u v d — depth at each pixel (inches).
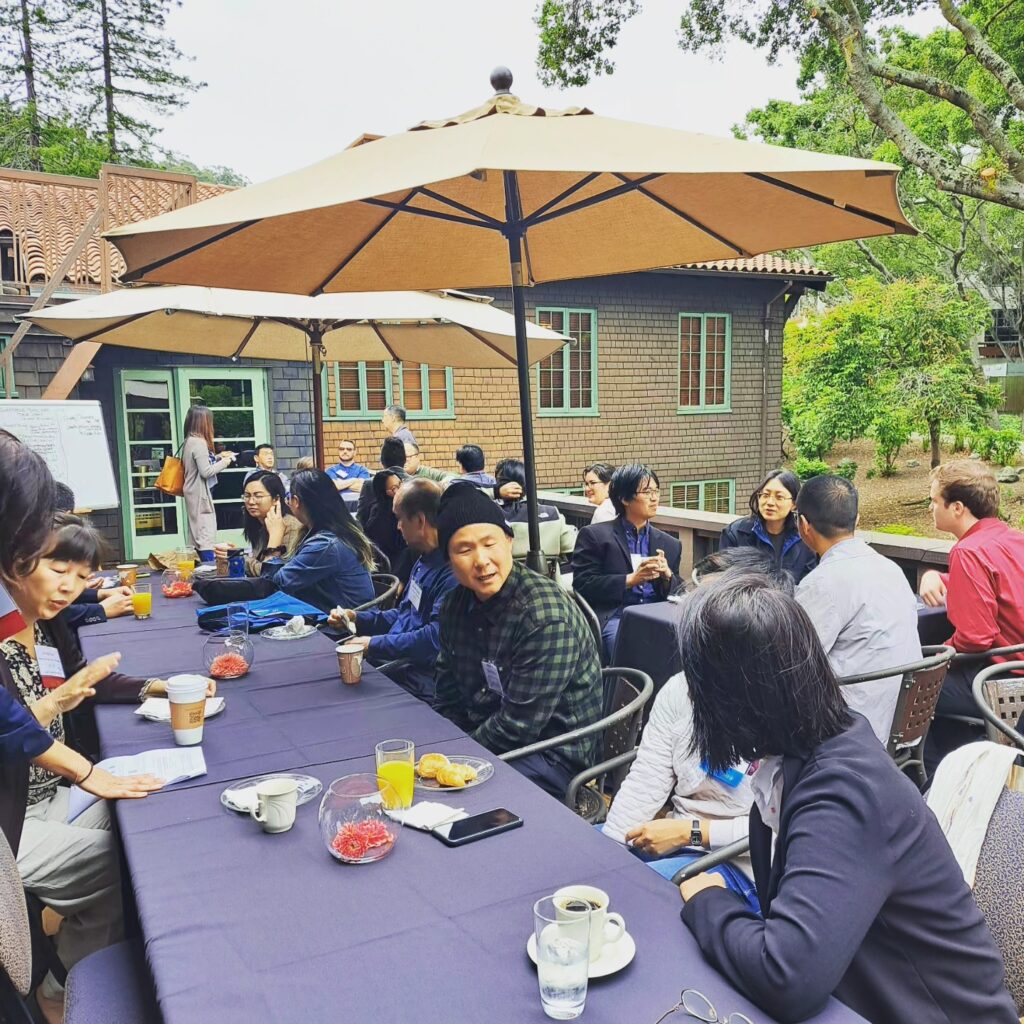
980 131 360.8
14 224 316.2
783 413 786.8
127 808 72.7
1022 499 694.5
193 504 290.7
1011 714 109.0
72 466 233.5
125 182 319.6
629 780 83.7
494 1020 43.2
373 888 57.7
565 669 94.3
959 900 48.0
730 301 588.7
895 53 609.9
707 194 114.3
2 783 72.9
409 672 132.0
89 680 91.6
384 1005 44.5
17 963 53.1
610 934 49.9
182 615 157.9
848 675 106.7
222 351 236.7
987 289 1069.8
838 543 112.9
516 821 67.6
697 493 596.4
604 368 546.9
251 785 76.5
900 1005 47.5
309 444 395.9
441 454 498.0
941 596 151.0
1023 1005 54.9
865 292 711.7
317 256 135.8
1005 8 439.2
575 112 102.9
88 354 311.9
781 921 44.9
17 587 92.1
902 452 958.4
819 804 47.4
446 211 129.6
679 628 53.6
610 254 144.2
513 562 99.9
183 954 49.7
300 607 153.0
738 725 50.5
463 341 228.4
